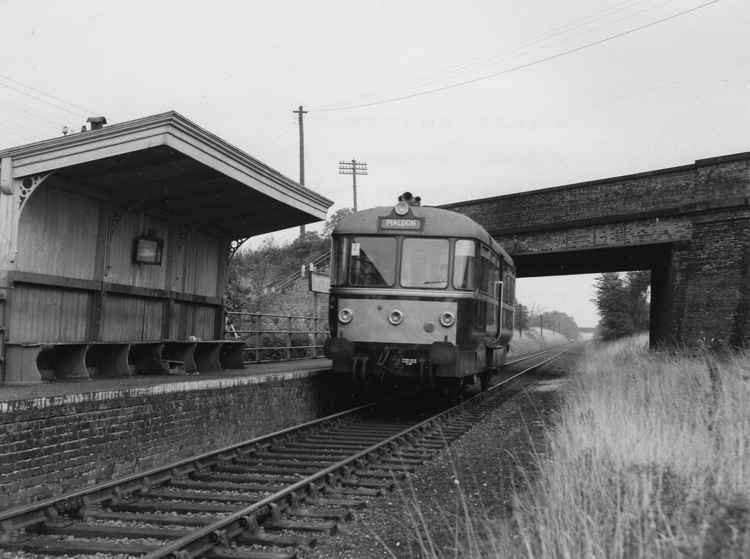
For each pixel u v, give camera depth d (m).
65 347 10.48
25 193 9.57
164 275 13.83
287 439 11.31
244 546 6.02
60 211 10.78
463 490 7.94
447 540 6.05
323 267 36.94
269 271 39.72
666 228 20.47
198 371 13.70
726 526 4.04
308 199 14.78
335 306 14.09
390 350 13.64
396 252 13.96
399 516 6.95
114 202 11.81
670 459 6.50
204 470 8.85
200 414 10.18
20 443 6.87
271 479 8.44
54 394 7.50
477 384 23.42
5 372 9.45
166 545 5.58
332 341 13.68
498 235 24.45
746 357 14.45
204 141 10.83
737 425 7.52
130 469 8.55
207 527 5.83
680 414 9.27
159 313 13.66
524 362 38.59
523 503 6.40
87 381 10.10
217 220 15.38
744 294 18.56
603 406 8.94
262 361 19.19
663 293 22.86
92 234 11.55
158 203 13.07
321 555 5.84
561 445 8.05
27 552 5.73
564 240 22.84
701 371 12.16
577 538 4.66
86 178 10.91
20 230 9.98
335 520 6.77
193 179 12.16
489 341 16.33
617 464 6.26
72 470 7.57
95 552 5.72
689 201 19.98
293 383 13.47
